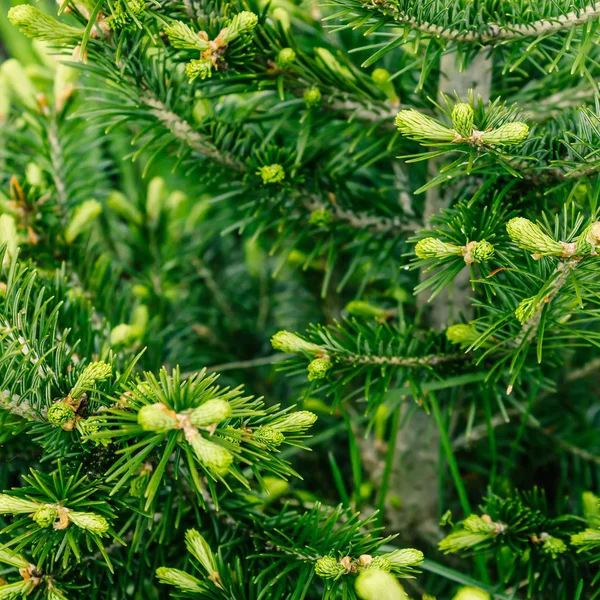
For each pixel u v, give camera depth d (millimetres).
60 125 740
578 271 584
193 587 596
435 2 598
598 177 589
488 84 671
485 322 634
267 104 723
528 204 639
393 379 771
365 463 855
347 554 599
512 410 786
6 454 679
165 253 822
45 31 609
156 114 649
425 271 601
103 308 733
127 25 603
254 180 673
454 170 623
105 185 881
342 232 715
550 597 669
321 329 655
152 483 551
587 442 792
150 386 570
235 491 648
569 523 639
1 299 618
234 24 601
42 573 601
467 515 672
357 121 683
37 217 712
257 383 887
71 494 583
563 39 619
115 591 637
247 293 946
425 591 750
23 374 595
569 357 772
